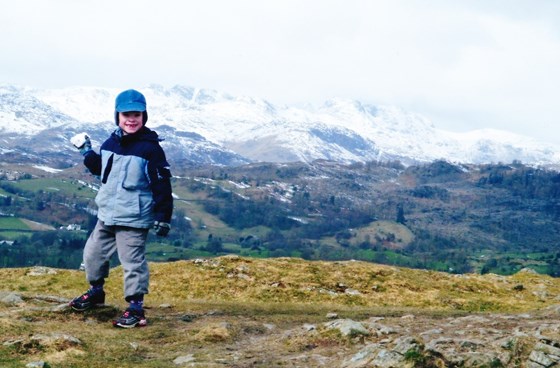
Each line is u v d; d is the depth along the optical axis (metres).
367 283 28.30
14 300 14.53
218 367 9.44
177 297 25.17
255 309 16.98
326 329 12.19
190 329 12.57
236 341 12.02
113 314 13.33
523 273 35.66
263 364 9.74
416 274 31.44
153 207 12.43
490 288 30.36
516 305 26.64
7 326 10.93
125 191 12.16
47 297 15.21
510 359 9.43
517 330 11.54
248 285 26.77
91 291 13.29
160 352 10.71
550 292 31.02
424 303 25.91
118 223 12.20
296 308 18.36
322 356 10.40
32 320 12.16
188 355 10.34
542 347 9.60
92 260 12.93
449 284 29.89
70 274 27.55
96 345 10.54
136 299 12.60
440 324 13.65
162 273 28.31
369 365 9.30
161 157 12.13
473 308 25.70
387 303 25.41
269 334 13.00
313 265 30.98
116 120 12.24
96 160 12.69
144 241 12.56
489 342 10.12
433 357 9.30
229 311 16.02
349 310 18.61
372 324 12.52
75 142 12.62
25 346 9.87
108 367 9.34
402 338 10.34
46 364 9.08
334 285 27.48
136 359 10.02
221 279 27.44
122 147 12.23
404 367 9.09
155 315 14.50
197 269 28.95
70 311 13.08
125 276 12.51
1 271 27.61
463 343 9.99
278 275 28.47
